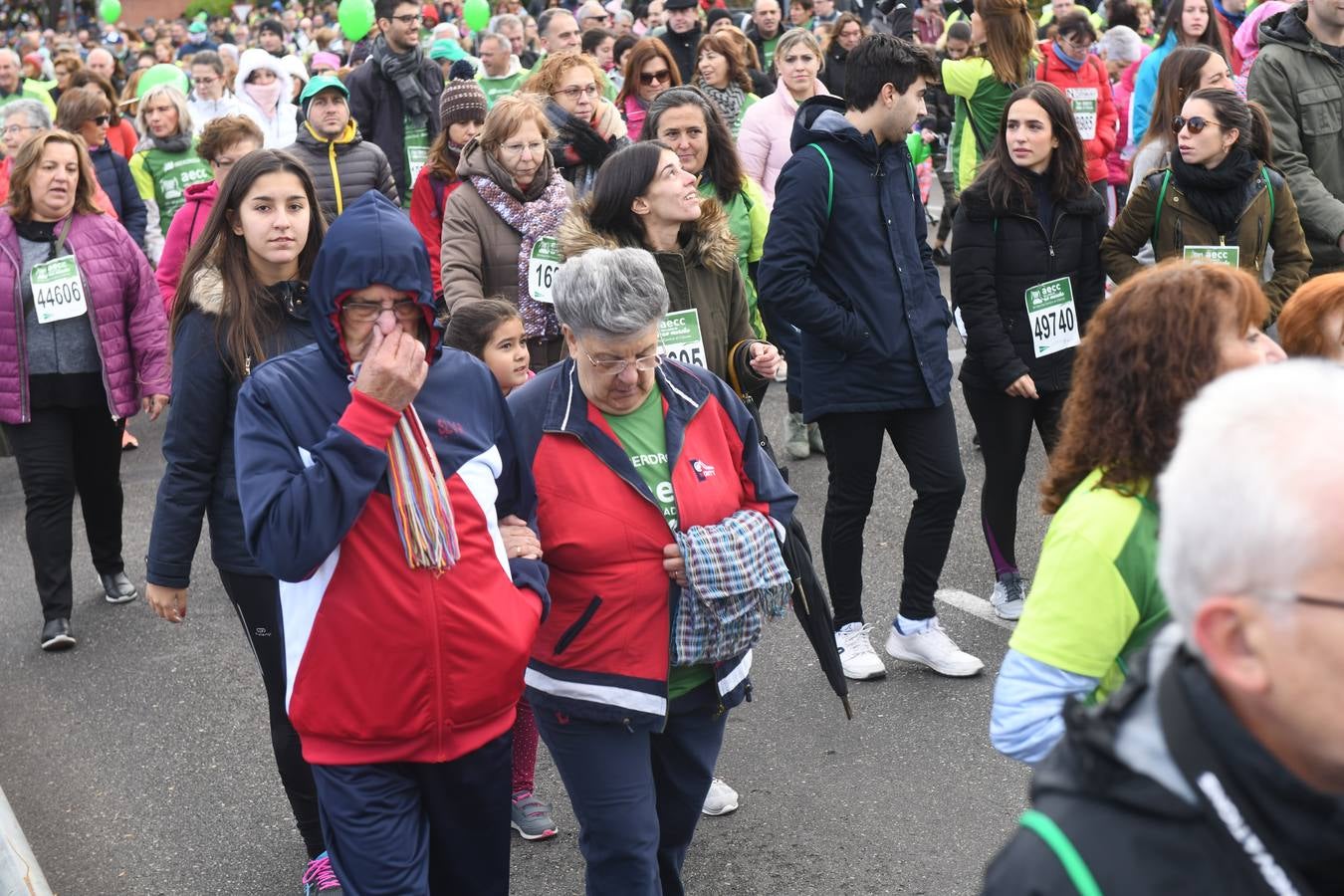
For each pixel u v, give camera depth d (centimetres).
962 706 475
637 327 290
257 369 282
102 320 567
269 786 459
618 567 300
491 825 294
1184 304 220
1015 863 131
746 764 449
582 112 650
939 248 1188
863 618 556
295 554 260
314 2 3453
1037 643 224
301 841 425
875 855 393
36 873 389
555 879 393
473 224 533
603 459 301
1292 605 124
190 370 344
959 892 373
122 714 517
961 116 923
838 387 474
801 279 460
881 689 491
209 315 345
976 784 427
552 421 302
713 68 897
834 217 464
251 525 266
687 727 319
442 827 290
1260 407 130
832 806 420
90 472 601
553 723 304
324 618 270
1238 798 125
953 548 623
